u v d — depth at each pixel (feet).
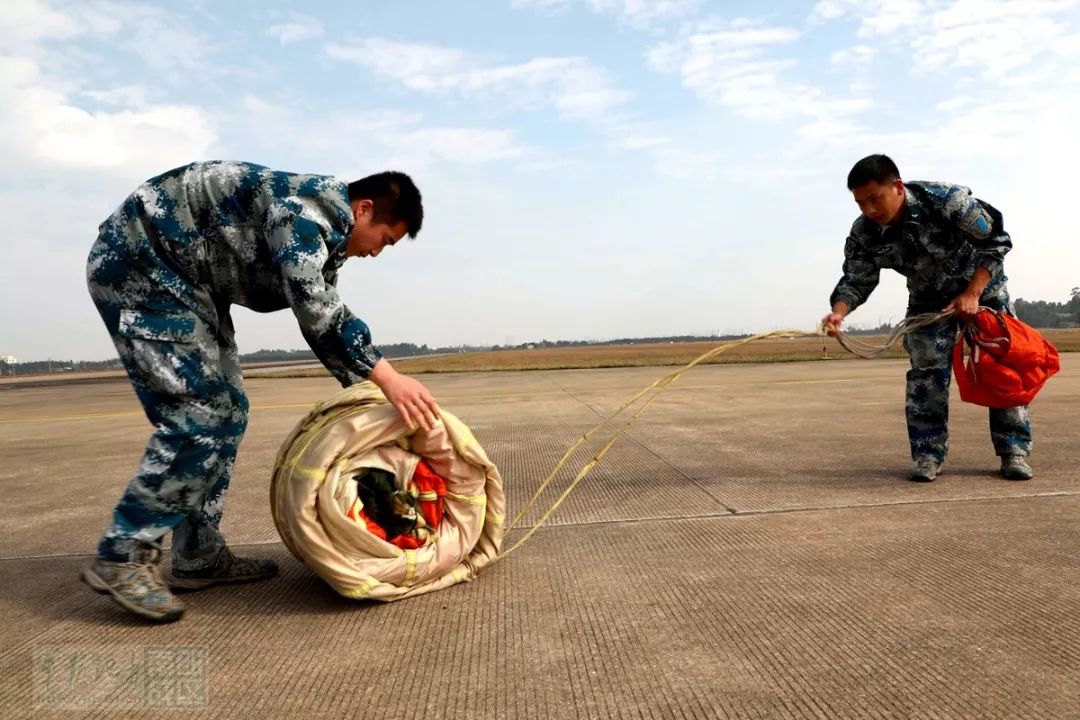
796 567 8.49
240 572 8.72
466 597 8.00
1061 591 7.43
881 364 59.11
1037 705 5.24
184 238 7.43
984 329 12.02
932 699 5.37
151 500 7.40
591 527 10.70
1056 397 25.62
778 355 91.09
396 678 6.03
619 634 6.79
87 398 57.06
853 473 13.71
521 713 5.38
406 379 7.56
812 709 5.30
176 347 7.40
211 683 6.02
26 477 17.20
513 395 37.04
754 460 15.42
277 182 7.61
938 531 9.71
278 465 7.95
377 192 7.82
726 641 6.53
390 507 8.07
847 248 13.17
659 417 24.06
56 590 8.69
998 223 12.14
